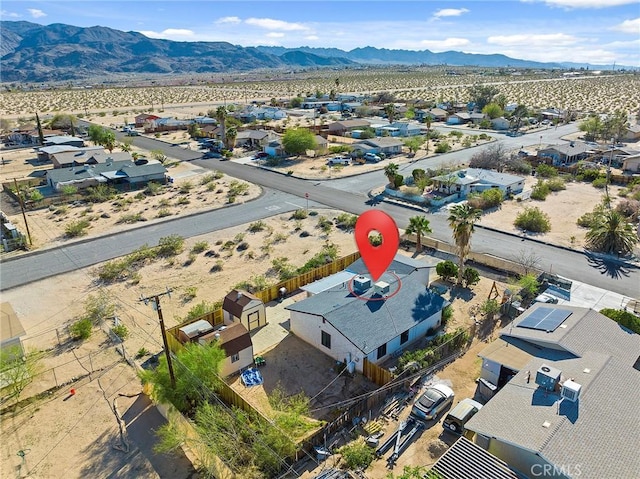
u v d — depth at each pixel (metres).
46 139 107.38
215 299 40.59
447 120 145.38
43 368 31.42
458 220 41.38
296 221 59.53
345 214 59.44
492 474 20.16
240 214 62.41
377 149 96.19
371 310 33.50
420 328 34.38
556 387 23.80
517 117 128.62
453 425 25.14
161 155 91.75
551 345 28.56
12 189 70.56
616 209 60.03
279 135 108.94
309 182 77.75
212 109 179.25
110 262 47.88
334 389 29.39
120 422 26.73
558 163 87.69
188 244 52.47
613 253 48.69
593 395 23.17
